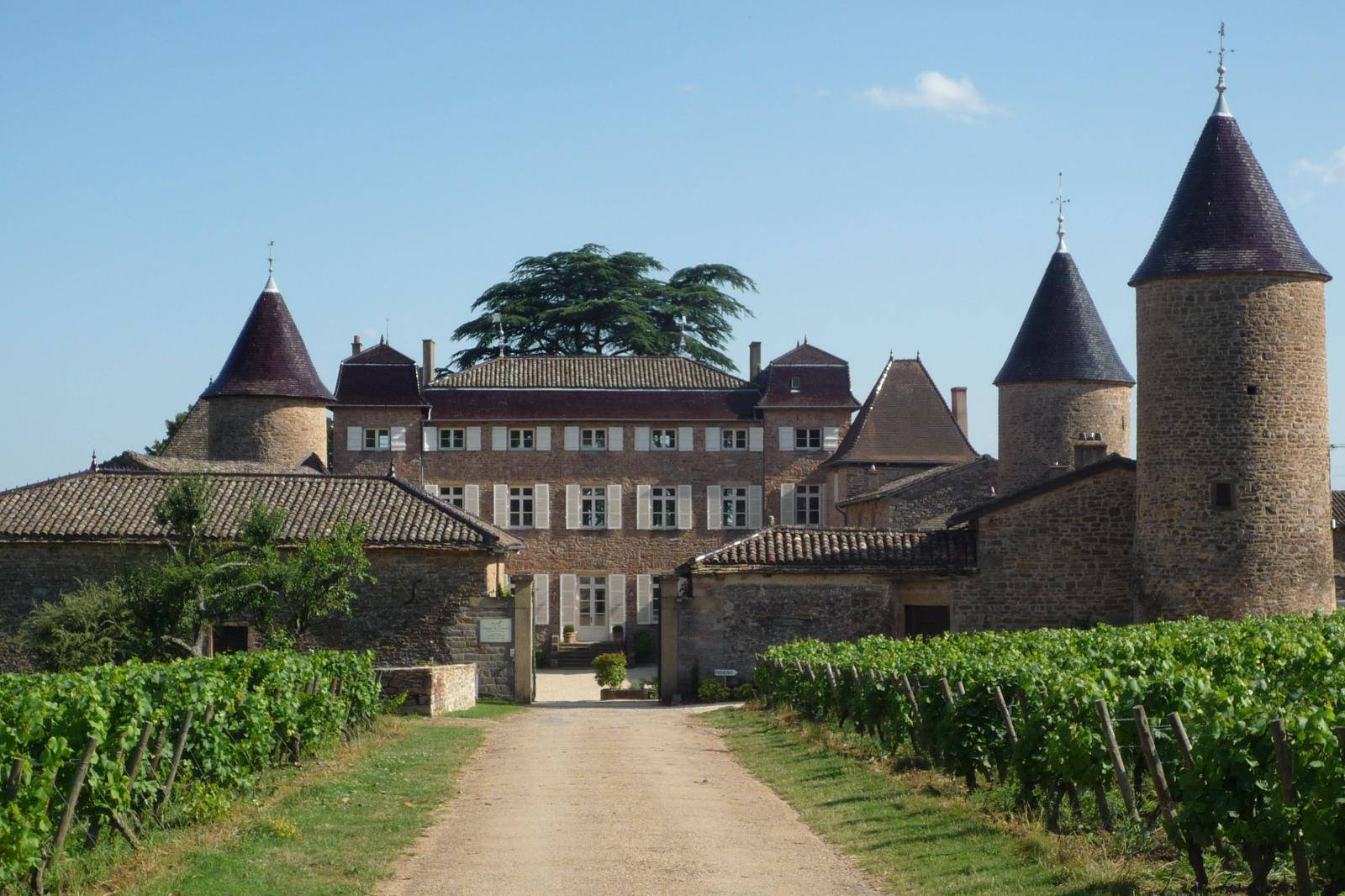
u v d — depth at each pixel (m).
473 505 57.66
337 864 11.43
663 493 58.25
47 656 26.64
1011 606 32.97
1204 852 10.88
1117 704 13.08
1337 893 9.31
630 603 57.59
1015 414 44.56
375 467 57.50
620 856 12.04
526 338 67.12
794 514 58.22
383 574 31.94
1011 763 13.68
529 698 31.94
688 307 68.06
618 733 24.48
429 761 18.95
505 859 11.88
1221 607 31.06
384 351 58.41
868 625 32.88
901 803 14.59
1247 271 31.02
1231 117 32.19
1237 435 31.11
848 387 59.06
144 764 13.22
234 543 29.00
